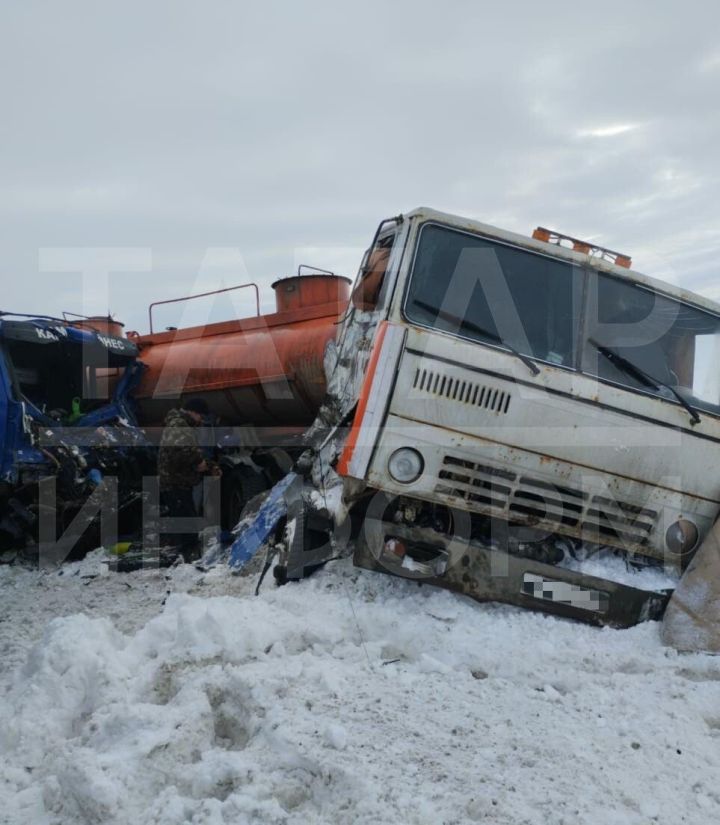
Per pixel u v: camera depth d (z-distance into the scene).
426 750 3.61
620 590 5.54
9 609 6.76
